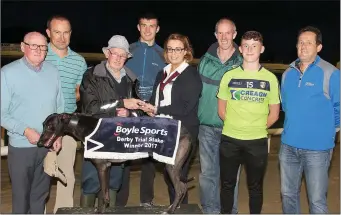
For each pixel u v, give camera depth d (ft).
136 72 14.10
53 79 12.16
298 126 11.85
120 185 13.52
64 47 13.15
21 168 12.01
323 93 11.59
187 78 12.26
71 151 13.82
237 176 13.64
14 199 12.16
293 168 12.25
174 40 12.21
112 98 12.09
